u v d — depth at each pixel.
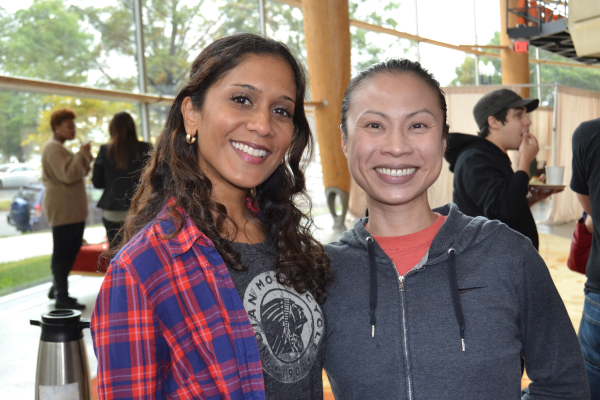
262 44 1.09
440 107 1.19
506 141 2.27
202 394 0.94
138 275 0.92
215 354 0.94
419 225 1.23
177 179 1.07
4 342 3.72
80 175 4.32
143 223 1.07
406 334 1.09
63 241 4.37
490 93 2.31
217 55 1.07
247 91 1.06
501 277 1.11
